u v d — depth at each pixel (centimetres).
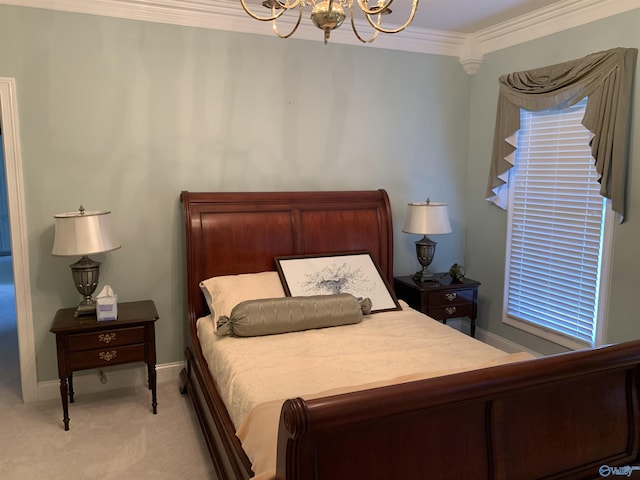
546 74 329
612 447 174
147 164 321
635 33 281
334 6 172
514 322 384
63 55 294
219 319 269
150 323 286
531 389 152
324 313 281
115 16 302
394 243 404
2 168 835
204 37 324
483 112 402
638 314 289
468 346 252
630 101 283
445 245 424
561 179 337
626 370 173
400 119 392
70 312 299
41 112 293
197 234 319
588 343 323
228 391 217
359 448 132
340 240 359
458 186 422
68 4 290
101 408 303
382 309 325
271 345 253
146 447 260
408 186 403
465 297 375
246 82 339
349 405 121
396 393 127
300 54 351
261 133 348
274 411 176
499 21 358
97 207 312
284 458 125
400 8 326
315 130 364
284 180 359
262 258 336
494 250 400
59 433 273
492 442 151
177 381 344
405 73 388
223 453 216
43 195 299
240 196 335
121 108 311
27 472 237
